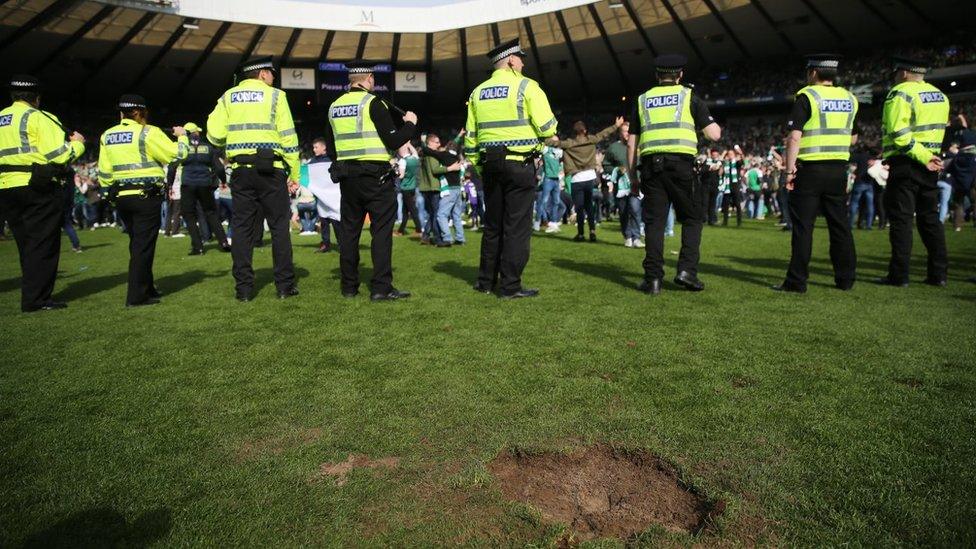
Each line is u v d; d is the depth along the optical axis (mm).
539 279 6727
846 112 5734
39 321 5051
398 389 3309
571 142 10656
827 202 5930
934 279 6277
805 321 4691
